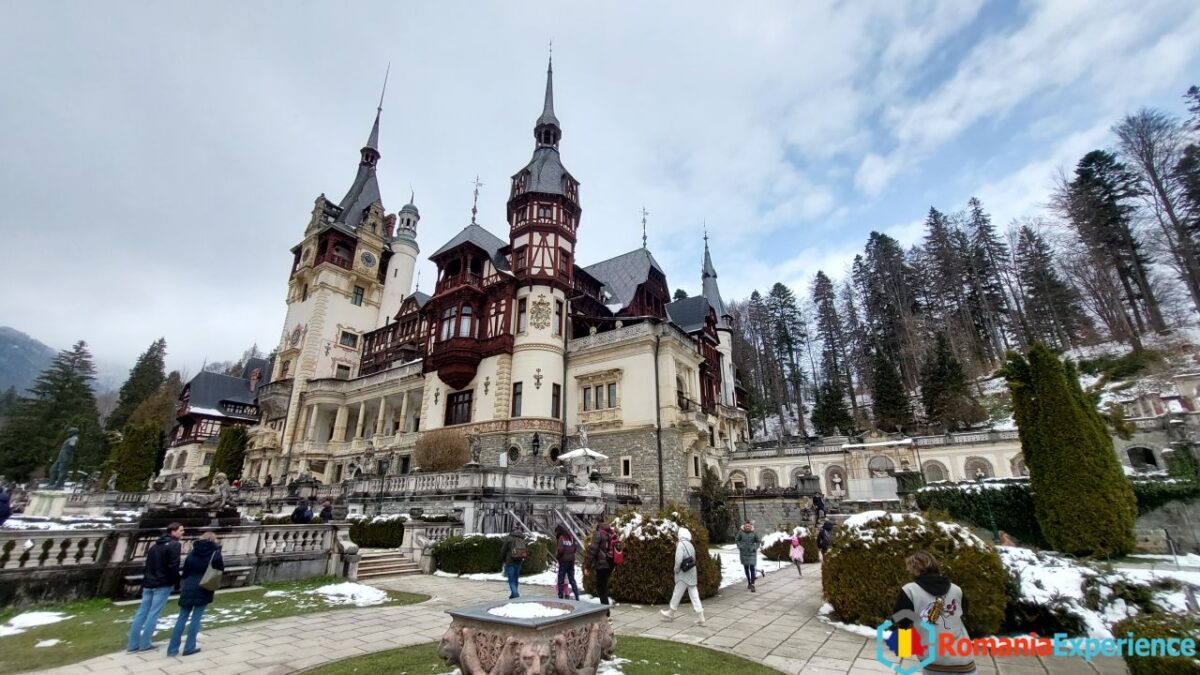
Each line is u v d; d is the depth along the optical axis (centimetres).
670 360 3133
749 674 657
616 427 3136
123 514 2750
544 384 3306
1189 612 612
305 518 1948
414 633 864
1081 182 5069
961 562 858
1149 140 4628
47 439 5866
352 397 4603
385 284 5853
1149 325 4428
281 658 720
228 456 4956
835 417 5125
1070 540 1402
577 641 547
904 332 5944
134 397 7656
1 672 657
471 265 3812
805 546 1944
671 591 1141
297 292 5572
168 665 685
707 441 3284
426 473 2156
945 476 3341
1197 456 2119
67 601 1031
